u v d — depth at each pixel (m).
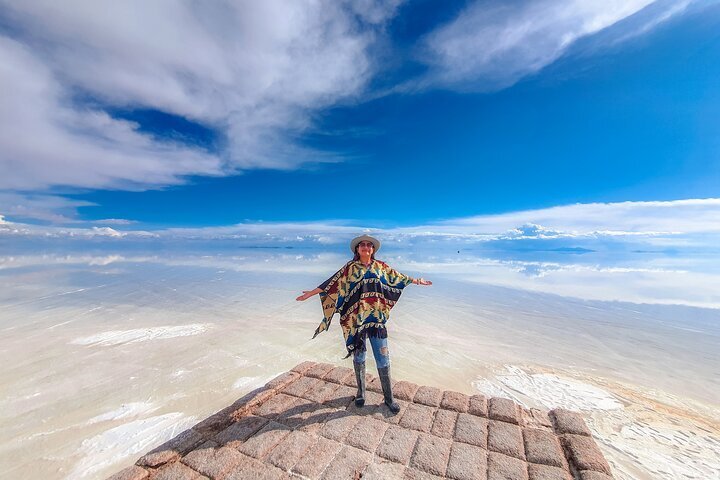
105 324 10.24
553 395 5.92
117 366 7.00
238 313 11.72
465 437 3.40
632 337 9.43
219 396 5.71
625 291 17.33
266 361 7.32
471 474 2.90
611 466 3.88
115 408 5.29
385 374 3.89
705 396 5.88
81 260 35.88
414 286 18.47
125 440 4.46
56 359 7.39
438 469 2.95
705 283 20.56
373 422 3.66
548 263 39.81
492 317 11.61
